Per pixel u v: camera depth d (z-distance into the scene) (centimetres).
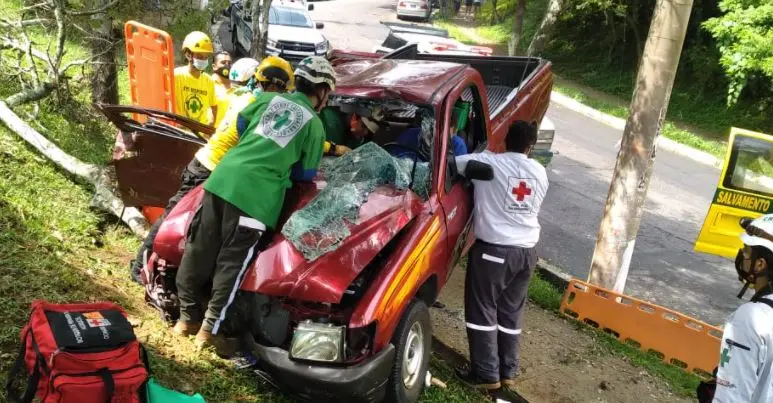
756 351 252
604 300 605
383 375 342
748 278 268
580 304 619
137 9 711
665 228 971
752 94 1830
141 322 390
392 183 405
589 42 2419
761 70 1605
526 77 718
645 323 586
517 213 427
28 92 690
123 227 547
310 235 348
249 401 352
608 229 621
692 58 1903
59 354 267
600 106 1842
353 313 335
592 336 584
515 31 1650
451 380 454
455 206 442
